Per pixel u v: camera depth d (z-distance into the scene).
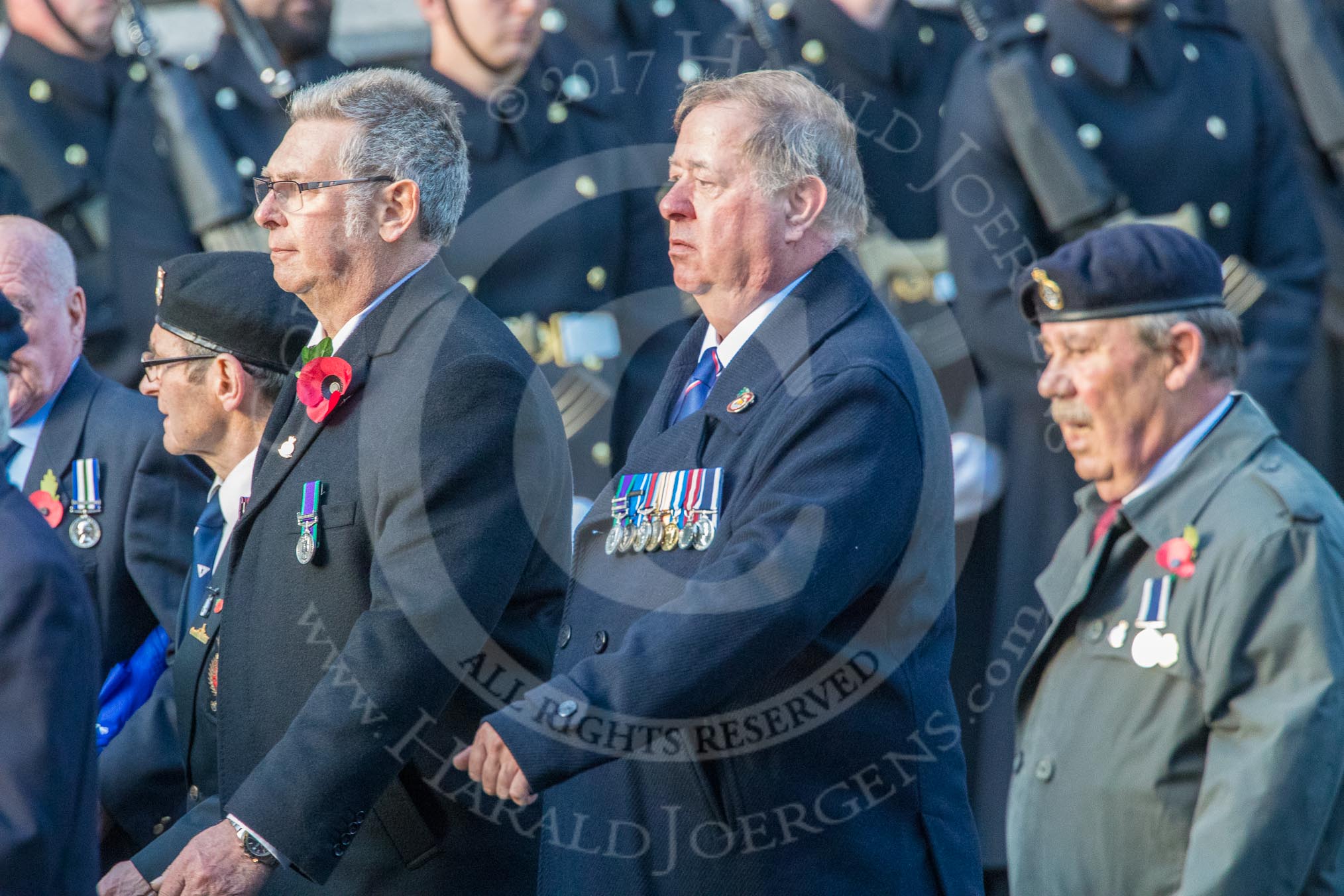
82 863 8.98
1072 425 11.08
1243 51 17.20
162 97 17.52
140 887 11.30
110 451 13.57
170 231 17.55
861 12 16.72
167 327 12.31
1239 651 10.05
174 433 12.47
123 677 13.61
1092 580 10.86
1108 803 10.44
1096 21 16.50
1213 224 16.66
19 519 9.12
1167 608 10.44
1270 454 10.62
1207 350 10.83
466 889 10.98
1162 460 10.88
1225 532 10.30
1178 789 10.28
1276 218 17.11
